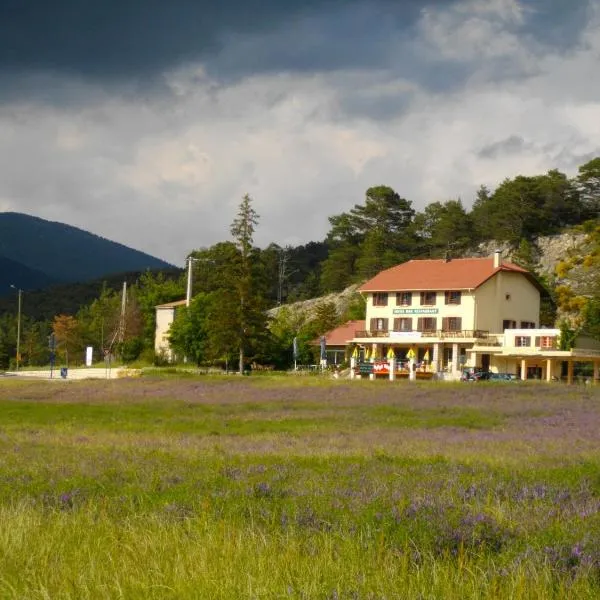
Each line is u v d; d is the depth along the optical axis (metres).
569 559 9.45
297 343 105.25
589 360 80.25
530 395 56.06
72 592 8.53
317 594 8.32
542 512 12.46
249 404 49.47
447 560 9.52
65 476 17.88
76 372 102.81
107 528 11.48
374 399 53.47
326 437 30.28
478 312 89.44
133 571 9.16
